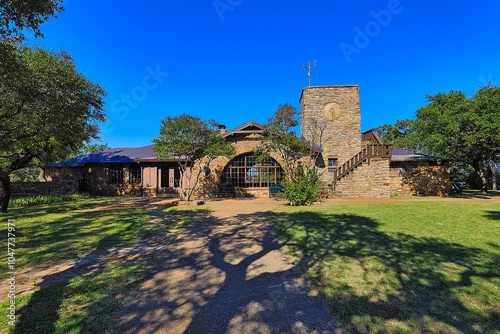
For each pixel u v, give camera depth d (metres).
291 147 13.20
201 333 2.41
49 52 12.55
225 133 17.06
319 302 2.98
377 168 15.98
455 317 2.62
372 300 2.99
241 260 4.52
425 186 18.97
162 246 5.40
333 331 2.42
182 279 3.72
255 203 13.36
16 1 5.77
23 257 4.62
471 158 19.14
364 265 4.09
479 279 3.50
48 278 3.71
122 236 6.20
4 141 13.16
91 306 2.93
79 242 5.64
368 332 2.38
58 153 18.02
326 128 20.00
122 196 18.42
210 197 17.20
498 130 14.44
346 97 20.19
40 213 9.71
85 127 15.98
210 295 3.21
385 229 6.59
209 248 5.25
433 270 3.84
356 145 19.75
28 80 9.33
